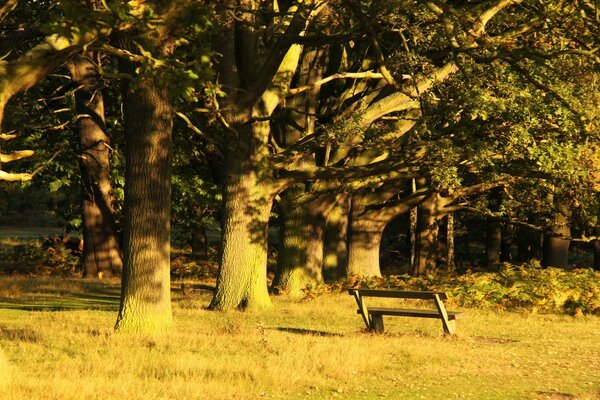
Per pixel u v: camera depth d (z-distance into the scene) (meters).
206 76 9.08
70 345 14.36
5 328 16.77
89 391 9.92
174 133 36.22
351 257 35.25
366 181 29.77
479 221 51.72
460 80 21.95
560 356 15.21
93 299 27.78
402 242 57.75
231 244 24.39
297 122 29.47
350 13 22.58
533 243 52.66
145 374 11.68
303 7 21.02
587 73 20.31
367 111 27.09
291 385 11.39
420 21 22.56
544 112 21.27
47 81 37.47
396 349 14.94
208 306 25.02
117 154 38.88
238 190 24.50
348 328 19.50
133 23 9.24
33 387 9.98
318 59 29.27
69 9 8.85
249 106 24.19
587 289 25.09
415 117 28.89
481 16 20.42
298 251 29.94
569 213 35.84
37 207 83.06
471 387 11.76
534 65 20.52
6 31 26.11
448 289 26.05
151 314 16.78
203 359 12.77
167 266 17.14
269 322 20.77
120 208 40.44
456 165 26.38
